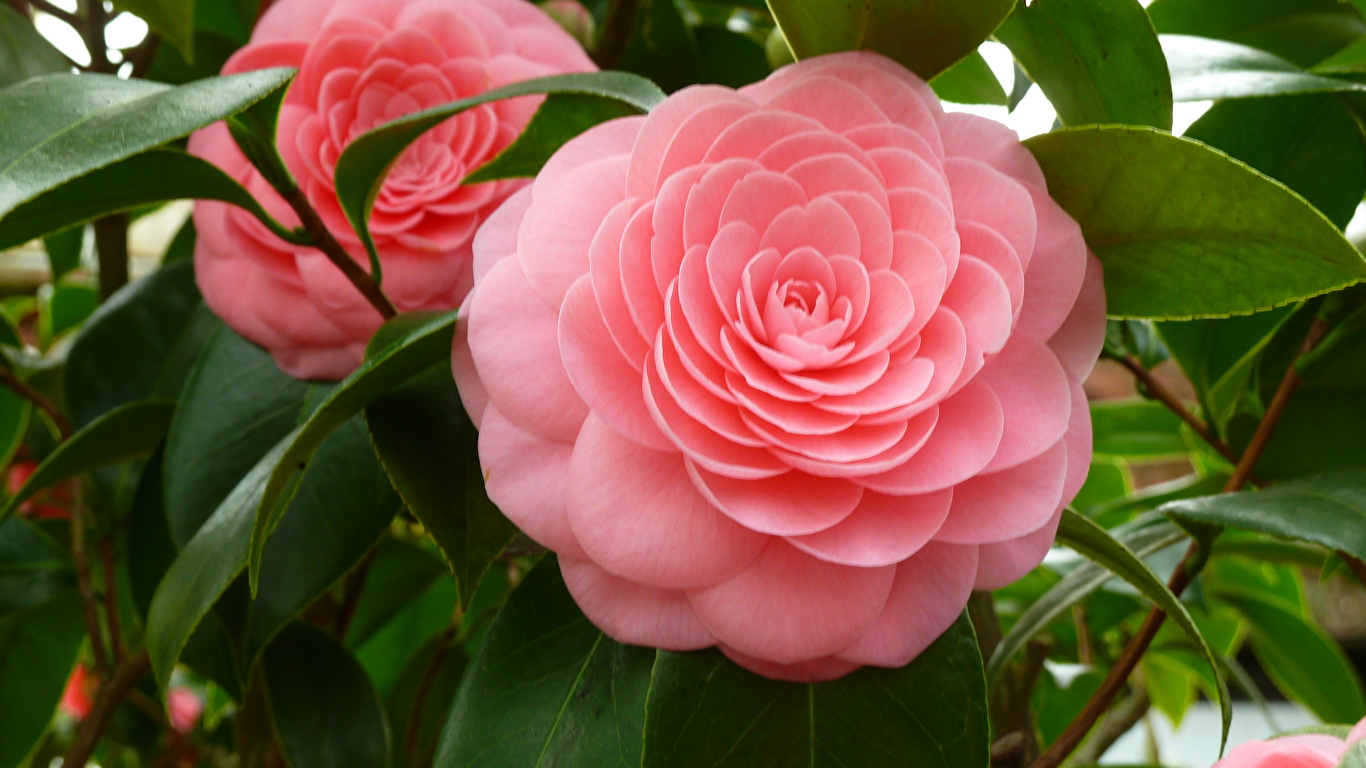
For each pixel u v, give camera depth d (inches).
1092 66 12.3
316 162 13.8
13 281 28.0
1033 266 10.1
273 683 15.9
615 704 10.9
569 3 17.3
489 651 11.4
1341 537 11.6
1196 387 15.6
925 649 10.4
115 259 20.2
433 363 11.4
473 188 13.8
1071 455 10.1
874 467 9.4
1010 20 12.3
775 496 9.7
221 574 11.8
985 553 10.2
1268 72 13.3
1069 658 23.5
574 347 9.4
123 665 16.8
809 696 10.4
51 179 9.8
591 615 9.9
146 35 18.3
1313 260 10.3
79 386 17.4
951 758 10.2
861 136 10.1
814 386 9.6
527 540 13.4
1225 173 10.0
